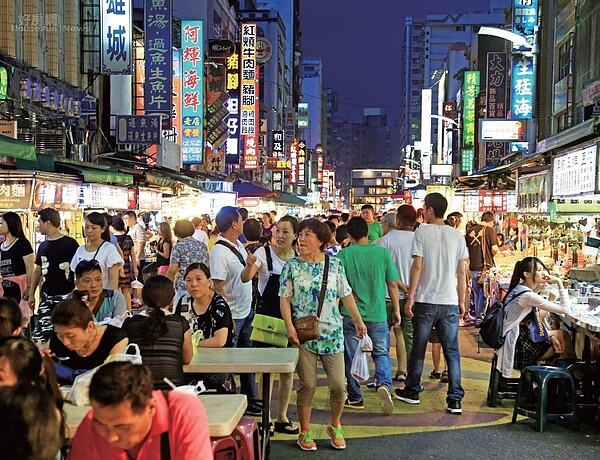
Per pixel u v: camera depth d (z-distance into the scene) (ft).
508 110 103.45
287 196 111.75
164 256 44.96
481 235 45.65
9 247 27.96
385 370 26.09
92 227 25.55
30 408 8.13
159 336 16.78
